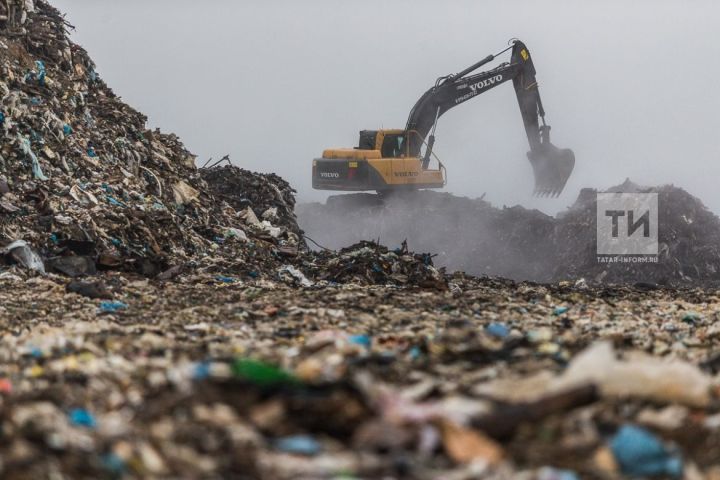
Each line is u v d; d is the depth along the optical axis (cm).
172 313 5666
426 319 5462
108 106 12025
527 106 17700
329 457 2027
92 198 9219
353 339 3975
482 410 2297
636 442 2159
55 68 11462
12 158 9050
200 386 2383
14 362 3588
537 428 2261
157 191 10831
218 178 13712
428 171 17125
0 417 2280
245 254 10094
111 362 3388
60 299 6200
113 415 2395
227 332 4716
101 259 7988
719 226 16525
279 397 2294
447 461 2064
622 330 5294
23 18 11625
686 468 2148
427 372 3008
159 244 9112
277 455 2030
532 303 7175
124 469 1938
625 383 2617
